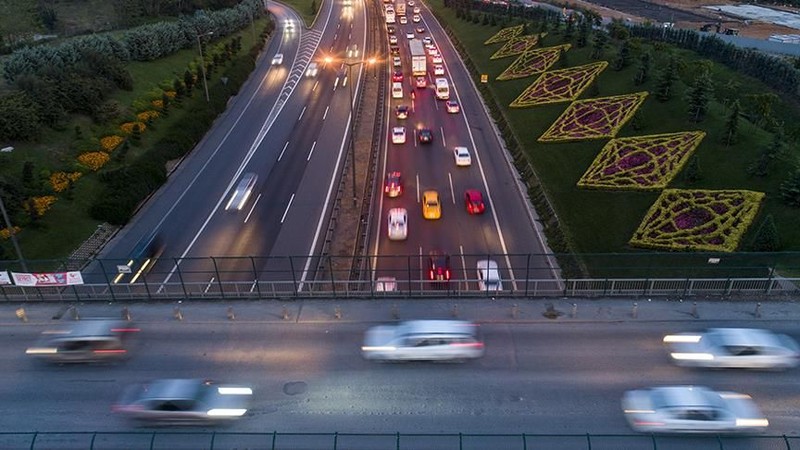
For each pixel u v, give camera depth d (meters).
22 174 44.00
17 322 30.97
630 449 21.58
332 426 23.09
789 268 32.31
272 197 49.44
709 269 31.36
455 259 39.66
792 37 94.94
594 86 62.00
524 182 51.31
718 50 72.94
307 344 28.36
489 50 89.62
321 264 39.00
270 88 80.75
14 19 85.31
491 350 27.47
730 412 22.16
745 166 42.47
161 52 76.75
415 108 71.81
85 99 55.56
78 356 27.11
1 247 37.16
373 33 111.56
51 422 23.70
